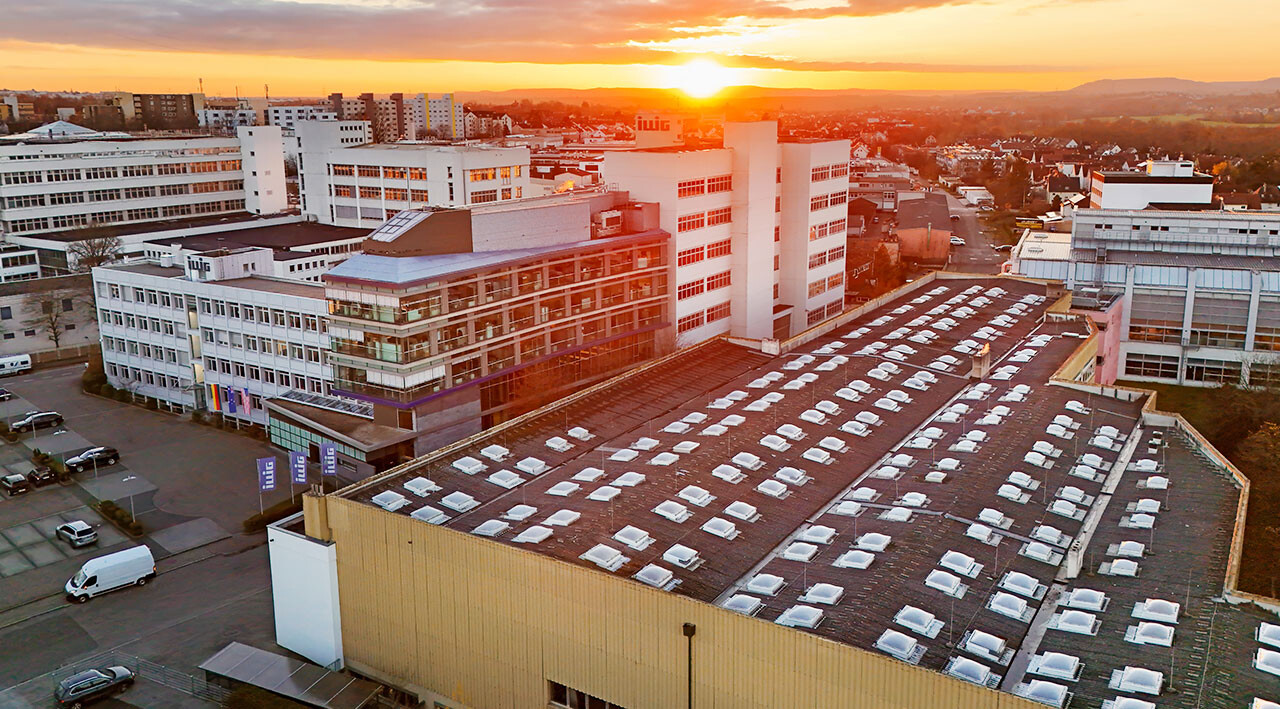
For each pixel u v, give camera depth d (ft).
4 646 219.00
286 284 368.07
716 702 150.82
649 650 155.74
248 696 184.24
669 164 361.30
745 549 183.32
